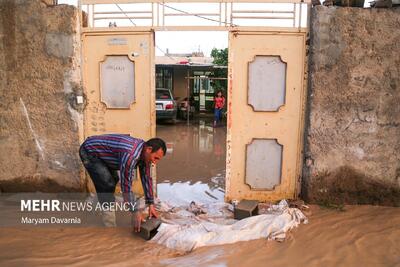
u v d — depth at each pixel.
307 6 4.57
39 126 4.86
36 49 4.68
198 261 3.34
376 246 3.66
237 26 4.62
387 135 4.59
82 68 4.82
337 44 4.46
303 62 4.66
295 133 4.80
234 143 4.85
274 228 3.94
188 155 8.34
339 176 4.70
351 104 4.57
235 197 4.97
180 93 19.11
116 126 4.93
